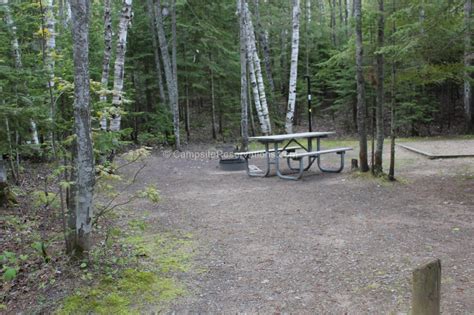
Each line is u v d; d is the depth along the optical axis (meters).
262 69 22.45
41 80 6.42
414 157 11.10
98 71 12.62
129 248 4.65
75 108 3.74
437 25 6.72
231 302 3.33
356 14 7.92
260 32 19.66
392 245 4.48
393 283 3.52
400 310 3.07
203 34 16.95
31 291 3.52
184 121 20.27
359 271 3.82
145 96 18.28
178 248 4.67
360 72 8.22
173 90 15.23
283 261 4.18
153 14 17.11
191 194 7.89
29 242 4.77
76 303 3.30
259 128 20.12
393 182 7.83
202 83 18.91
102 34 14.70
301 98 20.86
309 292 3.46
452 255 4.11
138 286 3.62
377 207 6.20
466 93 17.14
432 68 7.23
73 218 4.20
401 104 17.16
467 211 5.72
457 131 17.92
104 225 5.65
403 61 7.75
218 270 3.99
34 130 7.53
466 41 6.96
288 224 5.52
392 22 7.50
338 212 6.02
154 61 18.11
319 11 25.50
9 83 6.55
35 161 11.00
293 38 15.74
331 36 24.48
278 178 9.24
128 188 8.51
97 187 5.52
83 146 3.82
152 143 16.52
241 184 8.76
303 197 7.15
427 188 7.27
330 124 21.23
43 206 6.49
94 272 3.83
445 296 3.26
